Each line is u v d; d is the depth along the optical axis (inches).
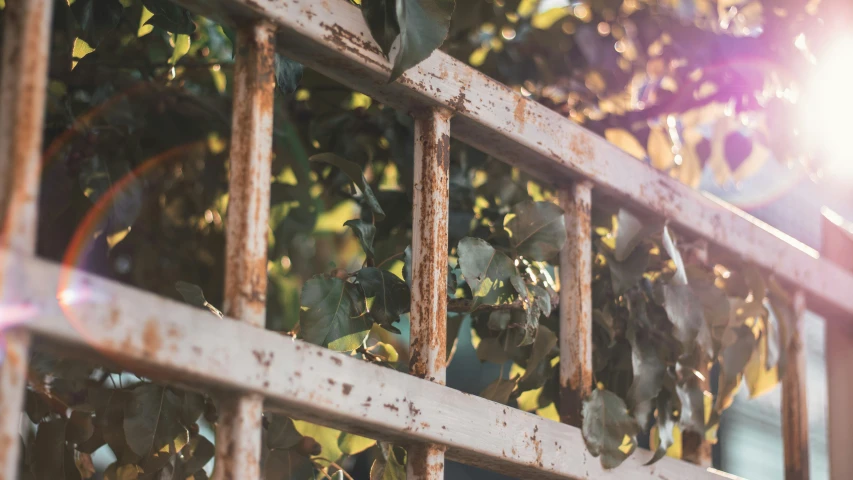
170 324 47.8
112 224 66.4
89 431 60.2
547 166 60.5
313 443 62.5
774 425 179.8
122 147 68.1
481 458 55.6
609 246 67.3
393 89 55.4
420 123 56.6
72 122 66.0
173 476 60.8
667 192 64.3
